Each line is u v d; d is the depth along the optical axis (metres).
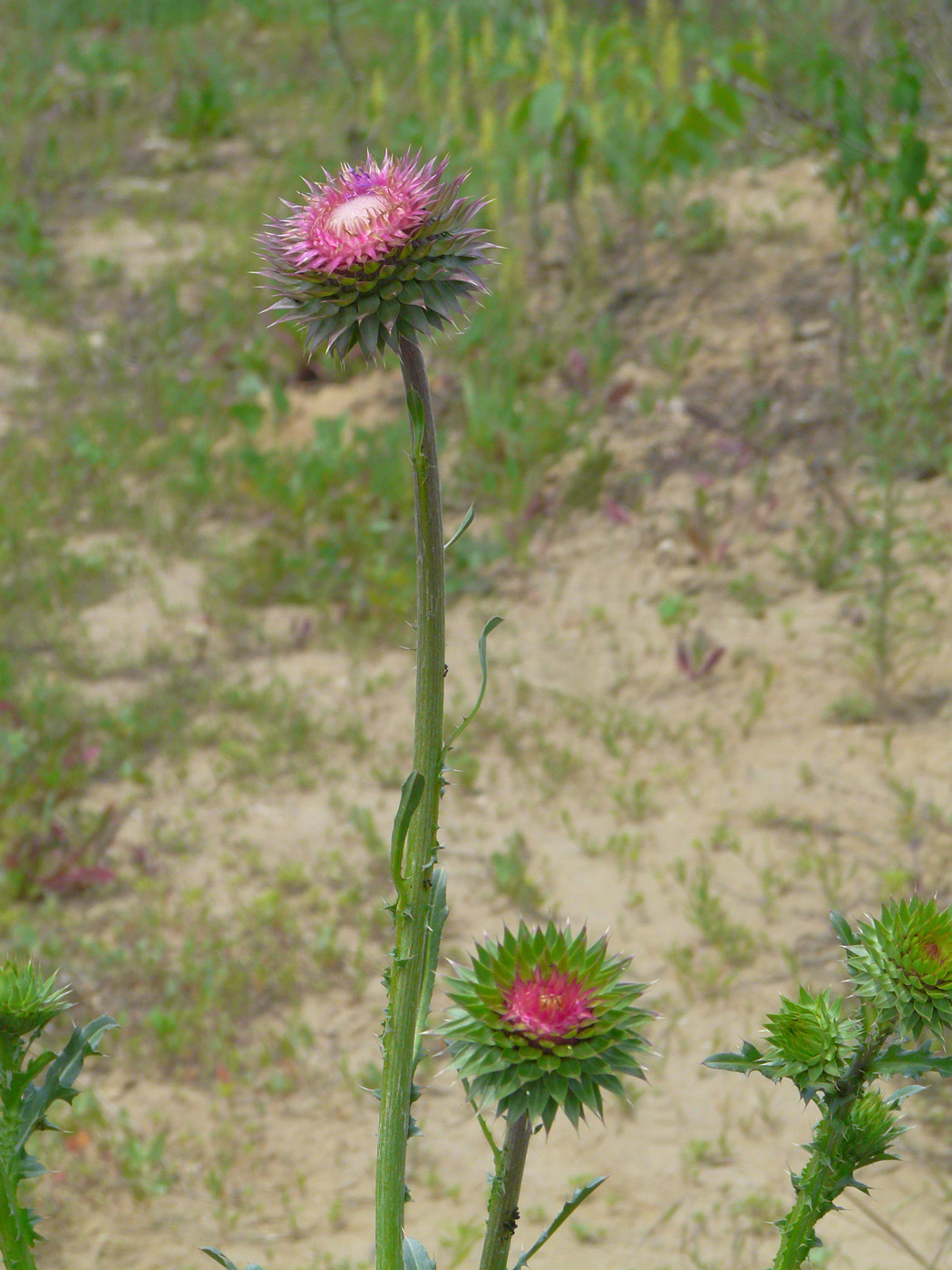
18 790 5.63
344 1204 3.93
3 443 8.44
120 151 12.48
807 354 7.91
